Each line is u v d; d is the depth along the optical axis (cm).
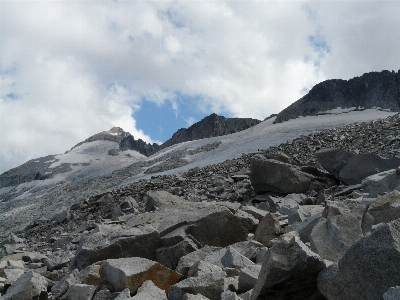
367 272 427
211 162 6019
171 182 3306
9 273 962
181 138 16138
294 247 495
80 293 652
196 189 2620
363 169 1622
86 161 16225
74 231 2188
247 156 4044
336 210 758
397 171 1123
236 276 667
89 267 755
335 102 10300
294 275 480
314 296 490
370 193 1138
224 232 1000
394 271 407
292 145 3809
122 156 16800
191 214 1027
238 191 2108
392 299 349
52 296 710
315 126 7619
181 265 797
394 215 737
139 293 573
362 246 440
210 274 606
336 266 464
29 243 2258
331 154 1802
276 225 941
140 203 2764
